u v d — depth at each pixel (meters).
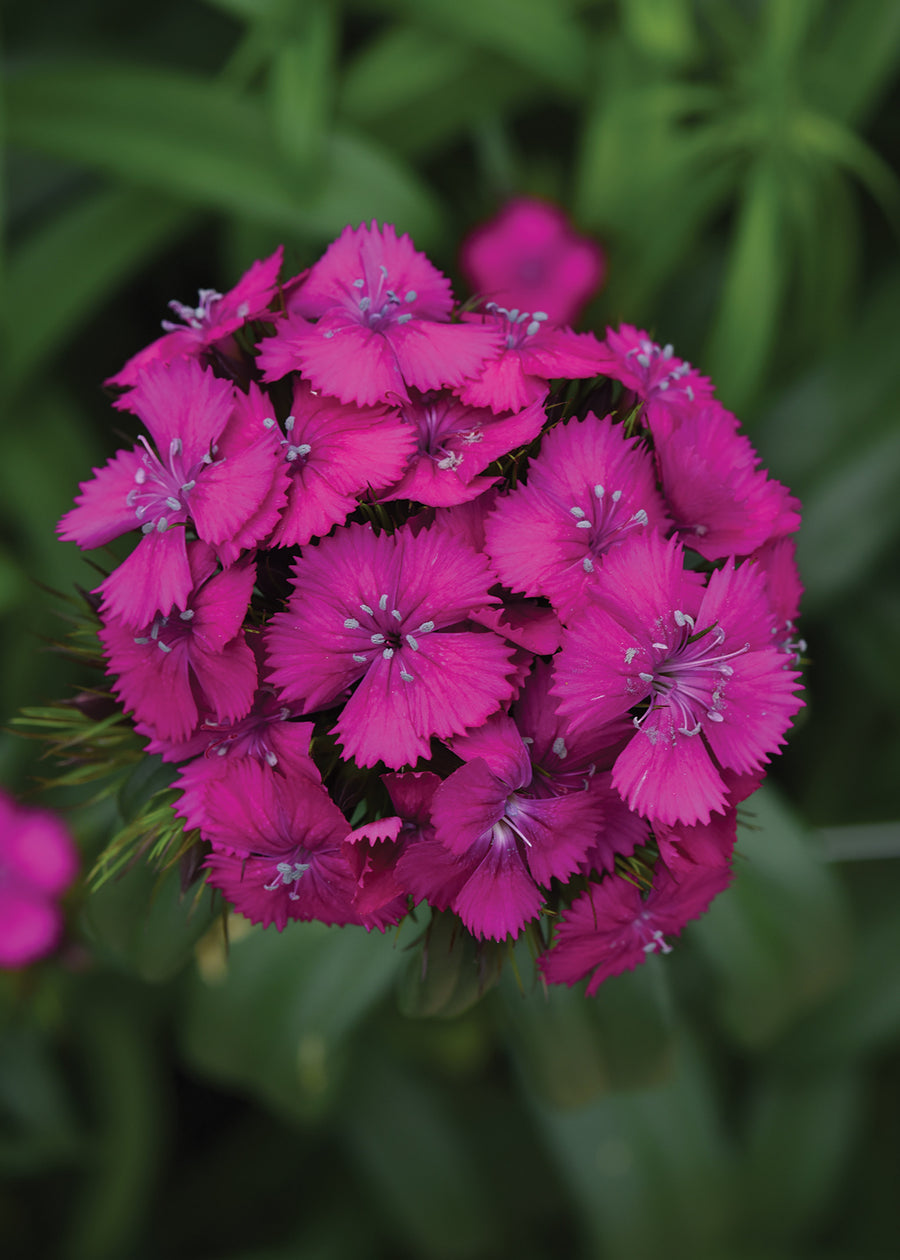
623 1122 0.46
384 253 0.37
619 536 0.35
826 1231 0.51
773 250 0.45
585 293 0.46
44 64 0.45
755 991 0.44
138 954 0.39
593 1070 0.42
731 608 0.35
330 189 0.45
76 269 0.46
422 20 0.45
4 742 0.45
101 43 0.50
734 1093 0.52
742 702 0.35
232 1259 0.51
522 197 0.46
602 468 0.35
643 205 0.46
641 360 0.37
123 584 0.36
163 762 0.38
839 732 0.52
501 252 0.46
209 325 0.37
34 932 0.44
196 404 0.36
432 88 0.46
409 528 0.35
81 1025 0.49
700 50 0.46
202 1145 0.55
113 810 0.42
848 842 0.48
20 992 0.46
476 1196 0.50
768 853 0.43
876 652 0.48
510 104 0.48
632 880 0.36
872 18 0.46
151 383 0.36
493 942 0.37
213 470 0.35
